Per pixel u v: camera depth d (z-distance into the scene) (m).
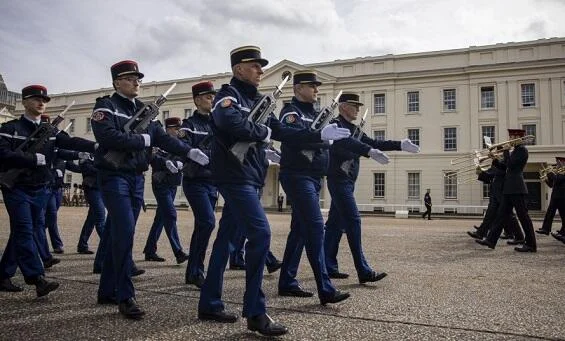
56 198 7.98
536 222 22.66
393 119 37.06
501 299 4.41
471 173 33.09
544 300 4.37
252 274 3.37
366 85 37.94
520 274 5.86
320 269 4.16
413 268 6.35
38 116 4.96
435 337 3.20
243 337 3.19
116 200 3.92
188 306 4.08
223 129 3.45
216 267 3.69
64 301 4.23
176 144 4.43
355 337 3.19
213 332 3.31
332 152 5.15
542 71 33.75
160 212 6.99
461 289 4.89
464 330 3.38
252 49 3.80
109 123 3.90
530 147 32.25
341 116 5.66
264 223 3.50
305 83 4.70
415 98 37.00
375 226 17.34
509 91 34.44
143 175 4.34
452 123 35.62
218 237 3.78
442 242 10.23
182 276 5.66
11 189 4.43
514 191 8.49
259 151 3.71
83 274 5.70
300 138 4.00
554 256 7.75
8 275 4.64
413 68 37.16
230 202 3.56
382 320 3.63
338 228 5.68
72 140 5.00
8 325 3.42
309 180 4.36
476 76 35.25
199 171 5.22
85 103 48.91
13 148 4.61
